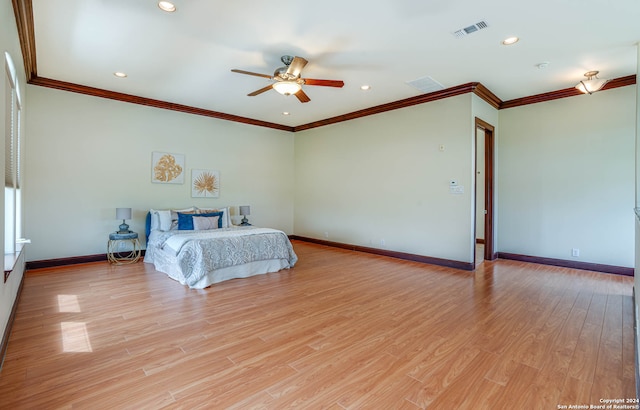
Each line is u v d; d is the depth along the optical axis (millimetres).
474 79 4527
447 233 5105
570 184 4992
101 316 3000
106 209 5219
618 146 4582
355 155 6473
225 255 4266
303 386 1949
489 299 3576
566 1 2680
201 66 4105
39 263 4648
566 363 2221
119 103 5305
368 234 6262
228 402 1787
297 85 3736
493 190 5570
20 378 1980
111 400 1787
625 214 4547
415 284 4160
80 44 3510
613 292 3814
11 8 2525
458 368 2160
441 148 5141
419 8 2807
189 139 6129
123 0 2719
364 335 2668
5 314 2354
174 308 3242
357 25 3094
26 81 4316
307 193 7562
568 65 4016
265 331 2732
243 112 6422
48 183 4699
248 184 7059
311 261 5539
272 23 3070
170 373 2072
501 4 2736
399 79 4523
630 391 1899
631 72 4242
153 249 5004
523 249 5484
